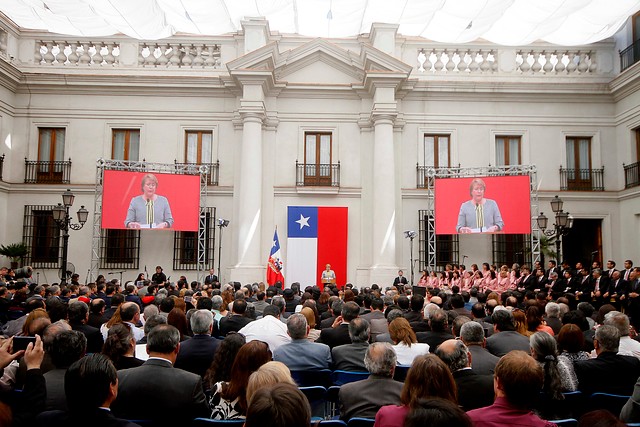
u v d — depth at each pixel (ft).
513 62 60.23
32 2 48.60
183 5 48.14
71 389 8.91
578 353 16.11
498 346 17.69
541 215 50.52
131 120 59.21
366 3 51.24
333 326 21.99
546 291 43.01
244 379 11.60
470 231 53.78
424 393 9.50
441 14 51.65
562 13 48.19
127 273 57.21
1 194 56.49
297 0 52.13
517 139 60.49
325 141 59.98
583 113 59.98
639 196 54.90
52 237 57.88
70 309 19.30
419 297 23.79
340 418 12.38
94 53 59.67
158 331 12.44
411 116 59.82
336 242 57.72
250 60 55.67
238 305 22.97
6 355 10.39
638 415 11.60
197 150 59.52
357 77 59.88
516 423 9.32
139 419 11.61
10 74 56.34
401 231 58.34
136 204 53.57
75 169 58.44
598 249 59.88
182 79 58.54
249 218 55.36
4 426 7.20
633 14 53.98
